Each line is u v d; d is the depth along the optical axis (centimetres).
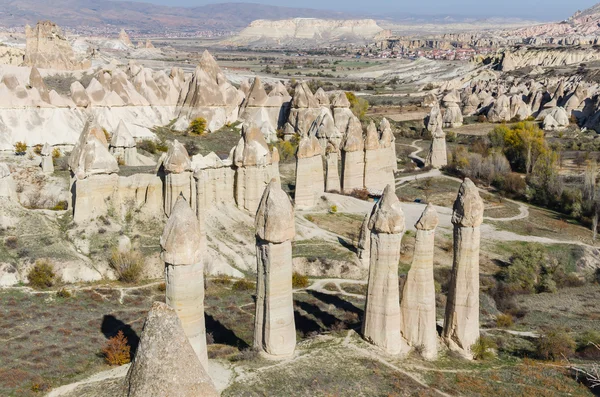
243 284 5212
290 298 3322
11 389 3209
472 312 3638
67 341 3931
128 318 4406
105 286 5019
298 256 5719
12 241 5312
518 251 6222
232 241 5866
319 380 3116
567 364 3744
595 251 6375
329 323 4378
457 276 3609
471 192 3488
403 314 3572
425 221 3447
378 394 3059
